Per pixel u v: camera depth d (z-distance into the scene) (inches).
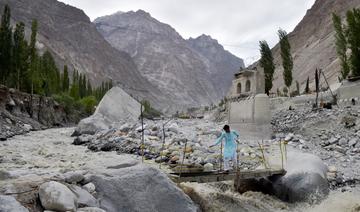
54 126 1781.5
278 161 562.9
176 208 293.0
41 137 1043.3
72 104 2263.8
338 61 4047.7
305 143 791.1
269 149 708.0
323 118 928.3
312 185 454.3
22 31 1809.8
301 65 5723.4
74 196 246.7
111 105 1226.0
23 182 247.9
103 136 902.4
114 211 269.3
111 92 1261.1
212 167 532.4
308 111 1080.2
